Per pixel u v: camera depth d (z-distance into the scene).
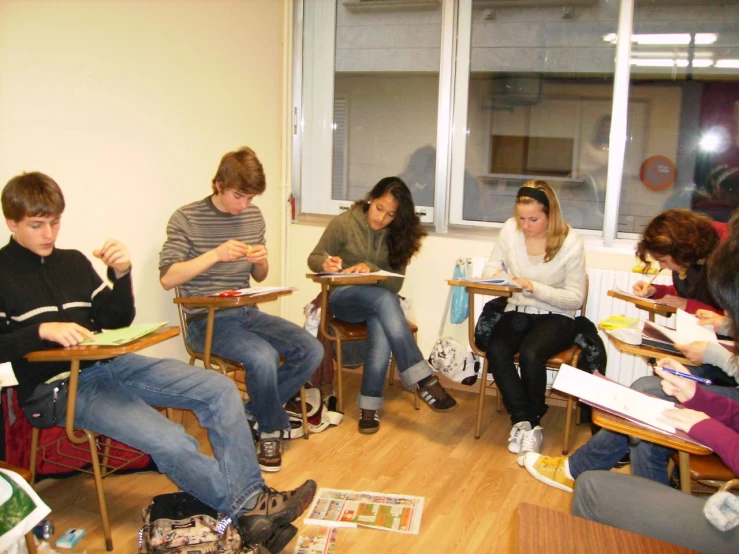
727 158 3.08
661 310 2.39
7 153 2.18
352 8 3.62
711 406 1.49
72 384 1.84
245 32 3.35
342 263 3.15
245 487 1.96
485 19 3.36
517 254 2.94
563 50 3.25
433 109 3.55
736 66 3.00
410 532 2.11
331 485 2.42
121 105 2.62
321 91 3.80
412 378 2.86
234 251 2.44
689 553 1.07
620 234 3.30
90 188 2.52
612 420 1.44
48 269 2.04
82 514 2.18
